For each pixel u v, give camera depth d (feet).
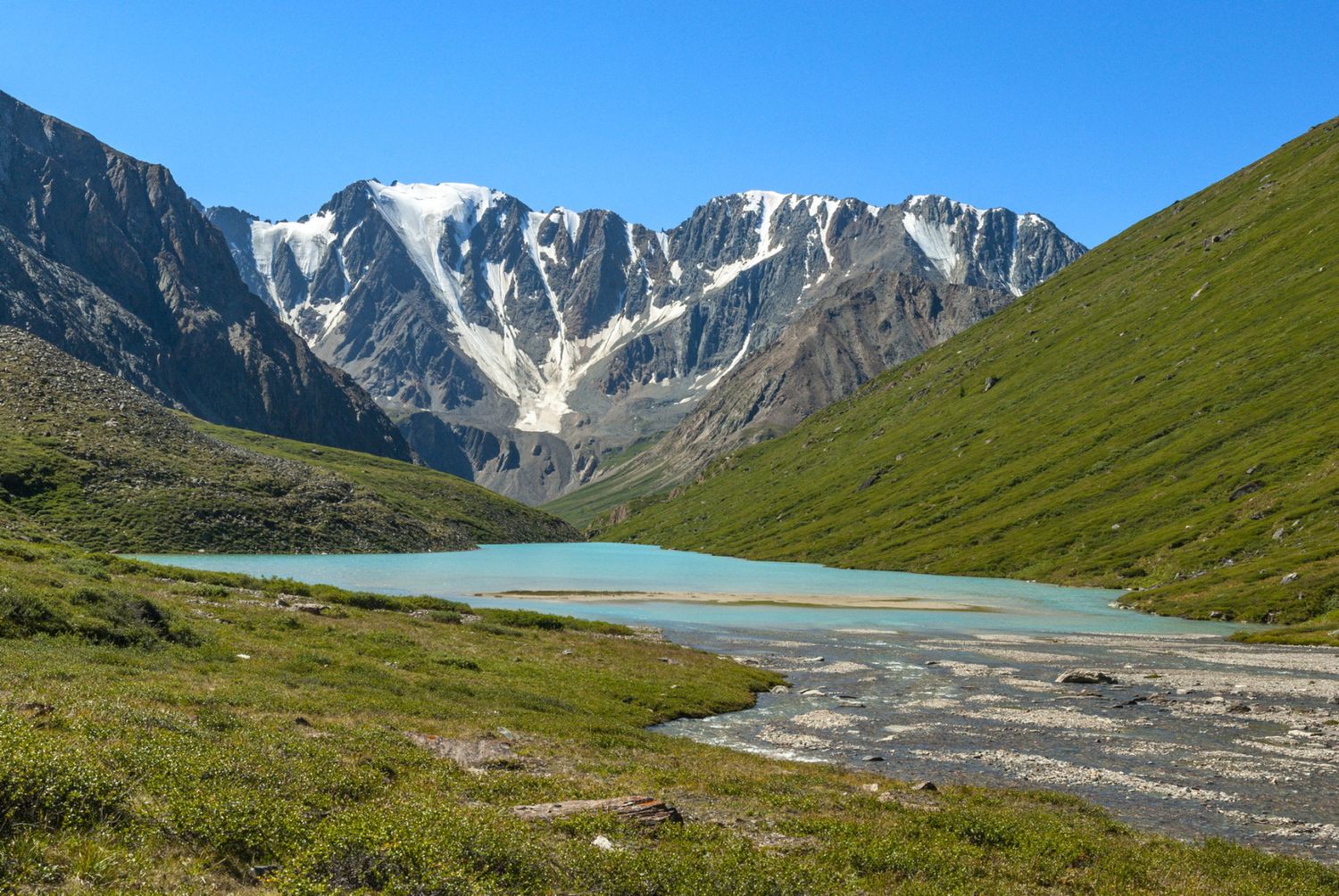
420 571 497.05
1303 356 649.61
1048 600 426.51
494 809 72.84
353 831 56.34
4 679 96.94
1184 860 81.41
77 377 613.52
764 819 87.45
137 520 478.18
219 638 156.87
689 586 487.61
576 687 165.17
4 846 48.34
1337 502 428.15
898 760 125.90
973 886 70.38
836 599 424.87
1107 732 145.79
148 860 51.93
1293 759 127.95
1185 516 524.11
